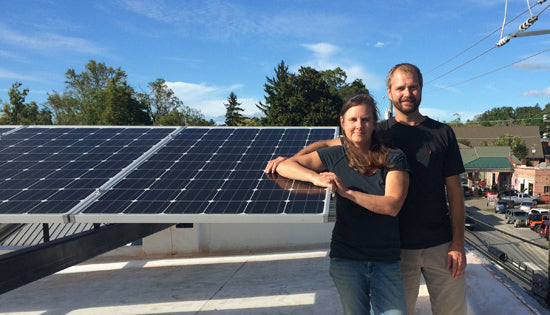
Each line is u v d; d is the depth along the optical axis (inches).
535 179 1700.3
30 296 223.6
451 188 105.4
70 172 157.8
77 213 116.3
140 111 2118.6
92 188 138.8
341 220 92.6
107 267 288.2
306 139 199.8
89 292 228.8
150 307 198.1
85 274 271.1
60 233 347.9
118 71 2824.8
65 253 130.2
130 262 303.4
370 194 89.2
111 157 175.5
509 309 146.9
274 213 104.7
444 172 105.3
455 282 106.0
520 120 3973.9
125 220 113.7
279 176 131.3
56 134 222.7
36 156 182.1
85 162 170.4
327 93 1876.2
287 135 207.9
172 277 257.9
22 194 135.3
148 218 112.7
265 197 115.6
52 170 160.9
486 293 161.3
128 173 150.9
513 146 2362.2
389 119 114.7
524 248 897.5
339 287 90.0
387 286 86.0
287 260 296.0
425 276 110.0
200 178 141.3
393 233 89.3
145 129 228.8
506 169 1920.5
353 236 89.2
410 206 103.3
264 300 199.6
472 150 2074.3
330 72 2603.3
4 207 124.3
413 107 104.5
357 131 88.7
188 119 2711.6
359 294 87.6
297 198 111.7
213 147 186.9
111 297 217.9
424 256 104.4
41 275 119.6
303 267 271.7
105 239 150.9
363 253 87.7
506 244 938.7
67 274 271.9
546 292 242.1
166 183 138.7
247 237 351.3
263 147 184.7
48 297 221.0
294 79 1884.8
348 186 92.4
